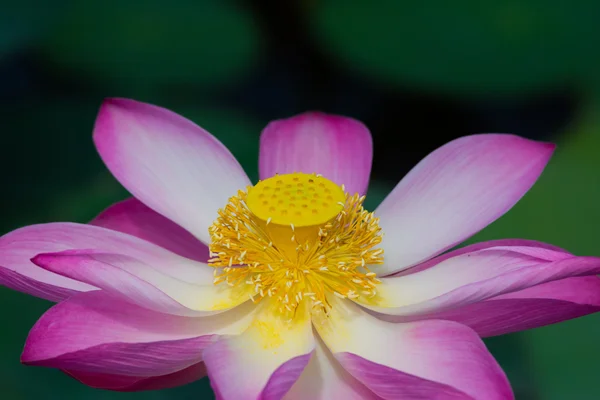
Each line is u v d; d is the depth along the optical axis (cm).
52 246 55
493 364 50
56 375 56
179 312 52
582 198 61
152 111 58
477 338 51
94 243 55
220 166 58
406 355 52
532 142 57
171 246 59
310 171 60
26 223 61
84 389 56
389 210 57
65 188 62
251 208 54
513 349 58
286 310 54
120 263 53
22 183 62
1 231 60
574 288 55
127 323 52
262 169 60
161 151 58
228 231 55
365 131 61
